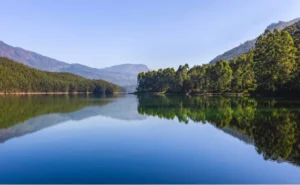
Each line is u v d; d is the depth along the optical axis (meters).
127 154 21.42
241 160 19.80
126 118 43.19
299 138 25.73
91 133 30.53
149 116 45.34
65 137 28.28
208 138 27.14
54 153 21.81
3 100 101.12
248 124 33.78
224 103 66.38
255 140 25.67
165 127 34.12
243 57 120.56
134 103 79.12
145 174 17.00
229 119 38.62
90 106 68.62
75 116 46.22
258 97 84.88
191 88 148.88
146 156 20.86
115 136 28.70
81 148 23.39
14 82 186.38
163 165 18.70
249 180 16.19
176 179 16.25
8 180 16.16
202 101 76.88
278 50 78.75
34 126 35.38
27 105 72.19
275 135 27.31
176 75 163.00
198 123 36.41
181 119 40.72
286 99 72.06
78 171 17.55
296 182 15.91
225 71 117.19
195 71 152.00
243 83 111.69
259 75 88.19
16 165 18.83
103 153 21.72
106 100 101.12
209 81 130.75
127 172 17.36
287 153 21.36
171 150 22.58
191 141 25.89
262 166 18.50
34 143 25.39
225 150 22.52
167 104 70.94
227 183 15.74
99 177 16.53
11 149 23.19
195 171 17.53
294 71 73.81
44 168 18.17
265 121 35.19
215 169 17.94
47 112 52.81
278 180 16.19
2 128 33.66
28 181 16.03
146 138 27.56
